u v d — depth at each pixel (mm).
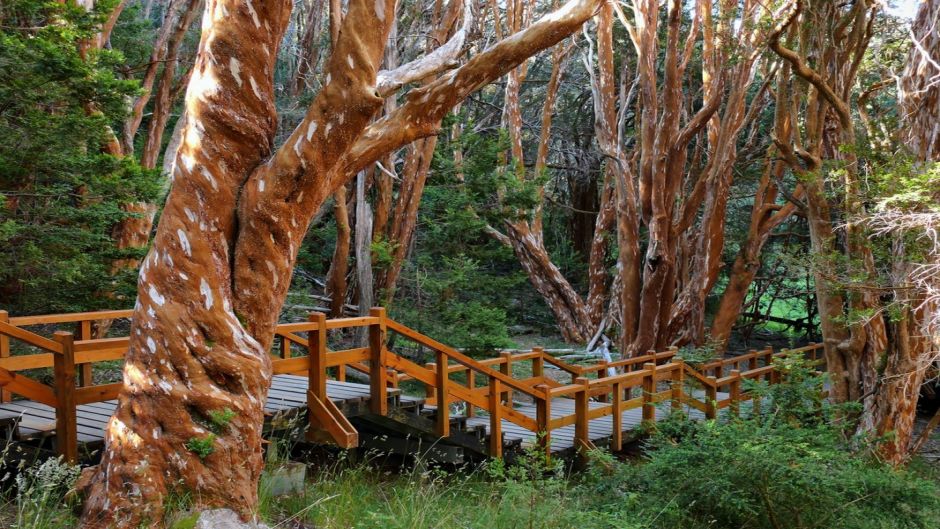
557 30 5977
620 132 19906
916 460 12250
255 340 5348
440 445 8438
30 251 8273
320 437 6801
